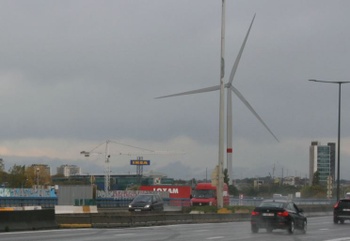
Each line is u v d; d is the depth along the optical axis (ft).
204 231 120.98
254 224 118.93
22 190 288.10
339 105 244.63
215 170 183.93
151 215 146.30
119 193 324.60
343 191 498.69
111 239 93.76
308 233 121.60
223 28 185.37
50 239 91.25
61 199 273.75
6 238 92.32
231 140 249.34
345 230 133.08
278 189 556.92
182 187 327.06
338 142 245.04
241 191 555.28
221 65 186.09
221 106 184.75
